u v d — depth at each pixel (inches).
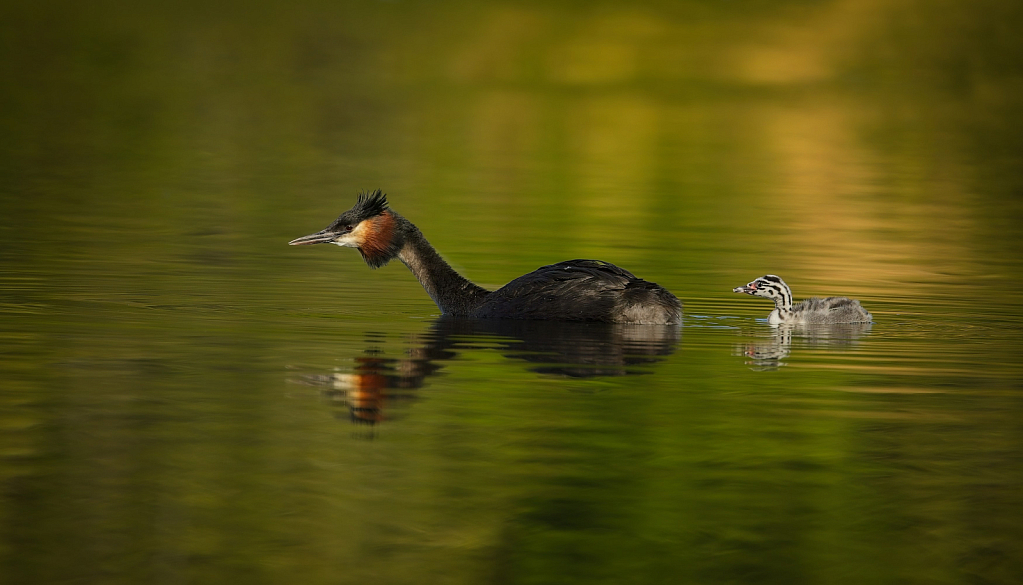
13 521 328.5
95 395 446.6
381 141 1743.4
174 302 646.5
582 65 2581.2
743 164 1584.6
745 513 345.1
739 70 2549.2
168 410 429.4
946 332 604.4
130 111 1930.4
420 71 2486.5
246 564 306.3
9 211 1024.2
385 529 329.4
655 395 461.1
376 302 669.9
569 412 435.2
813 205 1223.5
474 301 634.2
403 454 386.6
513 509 344.2
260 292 689.0
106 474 362.9
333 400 446.6
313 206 1144.2
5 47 2436.0
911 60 2615.7
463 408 439.5
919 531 334.6
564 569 311.0
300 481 360.8
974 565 315.9
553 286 617.9
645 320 605.9
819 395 464.1
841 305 625.6
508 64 2581.2
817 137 1861.5
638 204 1213.1
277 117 1952.5
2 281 694.5
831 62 2610.7
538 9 3048.7
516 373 494.0
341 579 301.0
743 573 310.8
